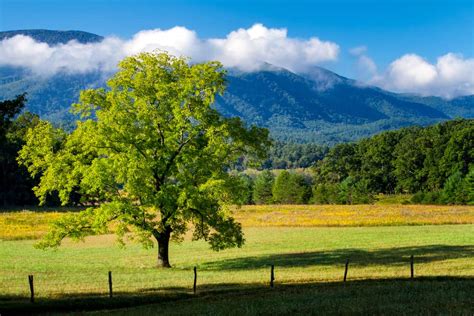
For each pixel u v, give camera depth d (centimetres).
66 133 3850
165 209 3684
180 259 4534
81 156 3703
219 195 3653
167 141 3622
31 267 3997
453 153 13900
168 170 3722
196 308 2258
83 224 3725
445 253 4297
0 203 12106
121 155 3550
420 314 1950
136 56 3762
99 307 2489
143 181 3606
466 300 2214
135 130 3588
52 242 3688
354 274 3300
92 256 4788
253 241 5784
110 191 3781
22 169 11944
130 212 3600
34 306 2444
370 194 13838
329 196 14050
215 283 3036
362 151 18000
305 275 3303
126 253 5006
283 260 4231
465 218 7650
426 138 15925
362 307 2128
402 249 4712
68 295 2725
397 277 3086
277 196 14762
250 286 2903
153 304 2494
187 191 3547
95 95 3703
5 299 2623
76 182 3722
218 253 4900
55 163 3675
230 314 2088
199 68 3712
